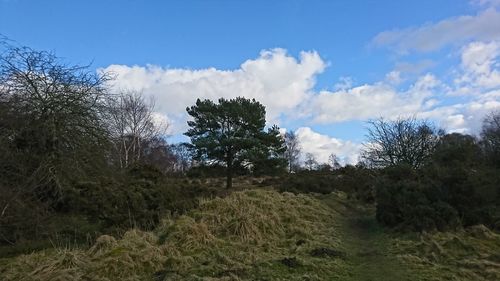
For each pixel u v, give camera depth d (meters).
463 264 10.06
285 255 10.64
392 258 10.74
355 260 10.66
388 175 20.12
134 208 12.80
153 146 48.41
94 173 15.75
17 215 11.21
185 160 53.84
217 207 14.30
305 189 27.95
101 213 12.27
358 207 22.12
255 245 11.55
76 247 10.27
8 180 12.30
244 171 37.12
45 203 12.38
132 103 37.94
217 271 8.89
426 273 9.35
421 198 15.02
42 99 14.27
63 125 14.67
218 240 11.33
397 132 34.16
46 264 8.90
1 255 10.13
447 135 33.91
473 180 15.70
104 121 16.80
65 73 15.72
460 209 14.71
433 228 13.52
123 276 8.55
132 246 9.77
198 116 36.44
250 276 8.65
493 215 14.91
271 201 16.67
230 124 36.50
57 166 13.73
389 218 15.27
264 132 36.75
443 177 15.84
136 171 17.56
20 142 13.55
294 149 75.62
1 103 13.70
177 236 10.93
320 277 8.95
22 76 14.55
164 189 14.78
